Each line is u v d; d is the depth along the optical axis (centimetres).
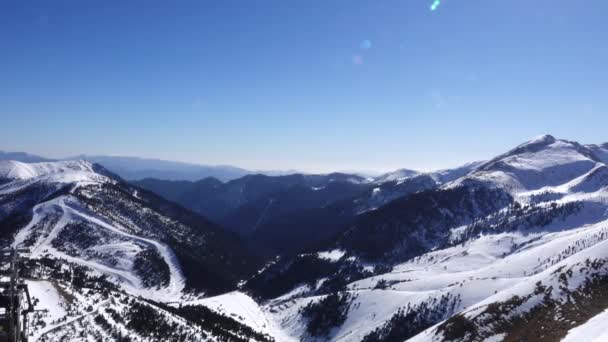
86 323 12525
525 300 10600
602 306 9075
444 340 10912
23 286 2845
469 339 10150
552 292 10344
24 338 2834
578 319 8788
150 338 13350
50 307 12925
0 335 2592
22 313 2823
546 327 8919
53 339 10831
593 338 5616
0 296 2750
